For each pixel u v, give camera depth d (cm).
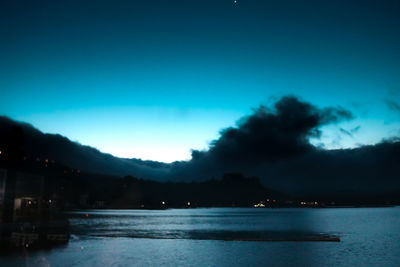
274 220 12938
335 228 7694
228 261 2836
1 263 2386
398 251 3584
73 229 6631
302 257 3081
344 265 2741
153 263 2683
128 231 6291
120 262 2659
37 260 2539
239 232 6369
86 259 2688
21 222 4297
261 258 3003
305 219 13738
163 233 5972
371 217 15650
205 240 4525
